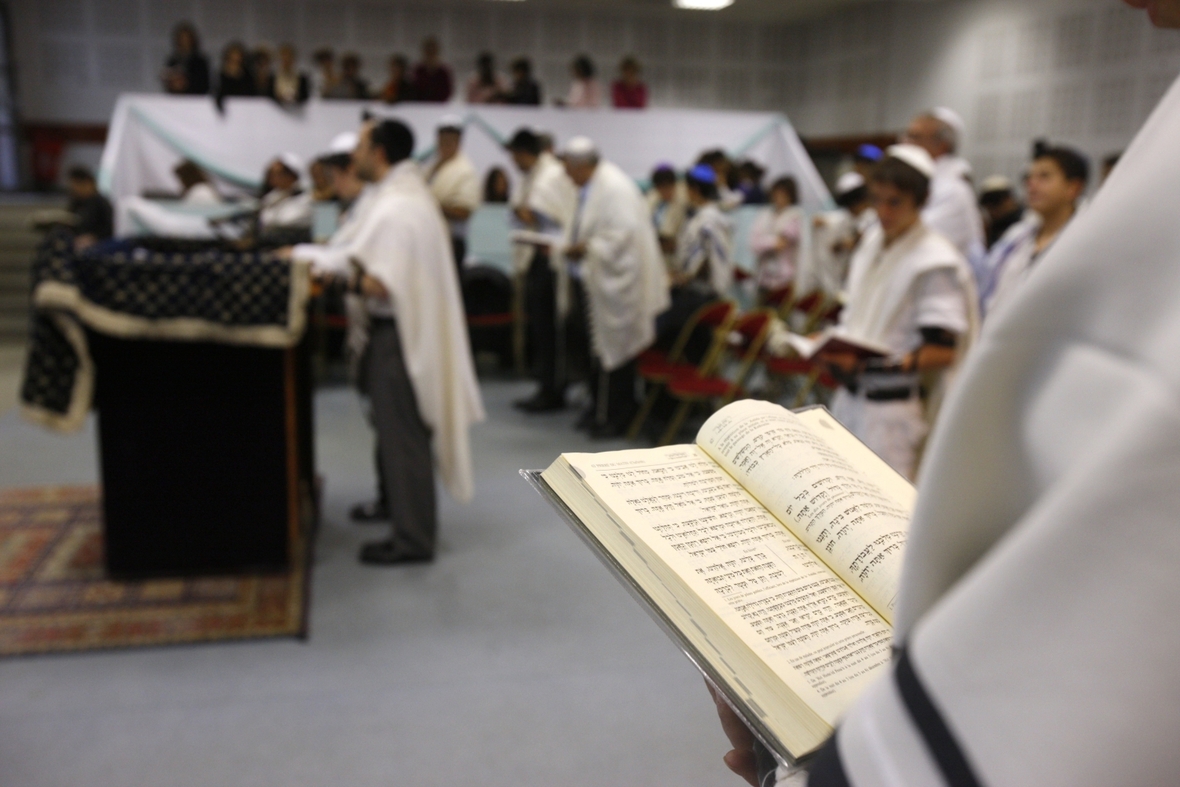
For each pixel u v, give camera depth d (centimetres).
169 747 218
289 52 793
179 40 838
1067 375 29
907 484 73
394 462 328
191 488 309
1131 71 770
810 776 33
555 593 311
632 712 236
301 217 634
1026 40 888
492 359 762
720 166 726
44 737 221
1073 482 27
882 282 251
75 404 285
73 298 272
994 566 29
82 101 1213
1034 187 281
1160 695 25
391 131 321
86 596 298
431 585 316
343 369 702
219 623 281
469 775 209
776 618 57
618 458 66
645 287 485
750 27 1341
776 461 68
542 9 1290
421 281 317
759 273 747
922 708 29
